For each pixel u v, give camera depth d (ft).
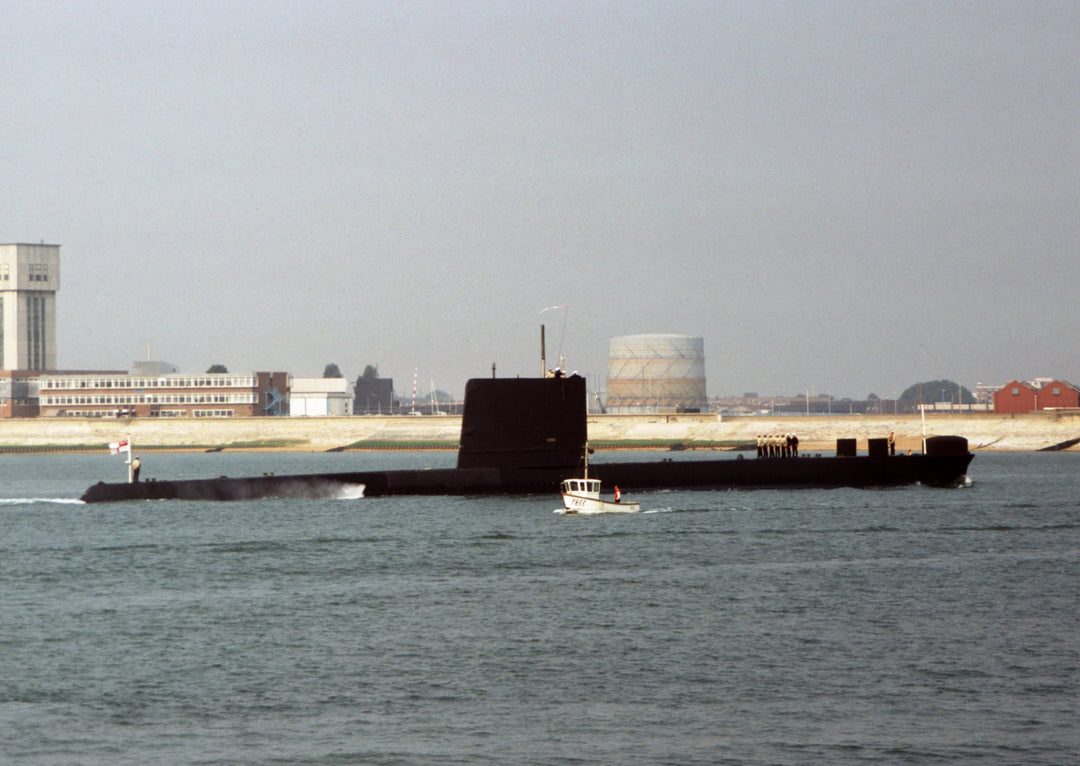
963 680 507.71
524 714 466.70
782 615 628.69
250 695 490.49
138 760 420.77
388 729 451.12
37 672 521.65
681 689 497.05
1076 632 589.73
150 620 622.54
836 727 451.12
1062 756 422.41
